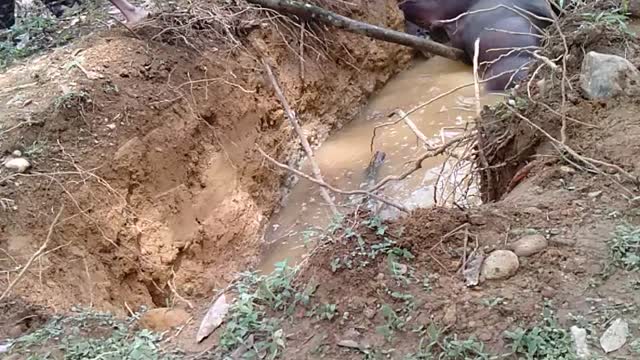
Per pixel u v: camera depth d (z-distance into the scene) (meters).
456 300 1.81
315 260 1.99
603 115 2.47
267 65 3.82
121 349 1.88
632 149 2.29
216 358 1.80
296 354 1.77
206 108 3.41
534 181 2.29
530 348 1.65
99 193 2.82
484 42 4.35
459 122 4.11
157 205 3.06
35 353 1.92
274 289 1.94
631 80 2.53
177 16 3.73
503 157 2.70
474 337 1.71
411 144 4.00
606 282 1.82
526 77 2.95
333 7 4.47
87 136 2.97
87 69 3.26
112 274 2.75
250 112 3.65
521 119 2.60
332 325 1.82
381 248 1.96
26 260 2.47
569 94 2.57
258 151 3.63
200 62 3.53
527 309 1.76
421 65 5.02
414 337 1.75
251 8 4.04
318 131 4.18
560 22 3.08
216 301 2.03
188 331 1.98
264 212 3.60
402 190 3.48
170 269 3.00
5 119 2.95
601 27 2.79
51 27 4.08
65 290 2.48
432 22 4.88
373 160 3.74
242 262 3.31
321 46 4.34
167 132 3.19
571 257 1.89
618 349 1.64
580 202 2.12
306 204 3.69
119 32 3.59
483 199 2.81
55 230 2.63
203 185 3.30
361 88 4.57
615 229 1.98
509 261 1.87
